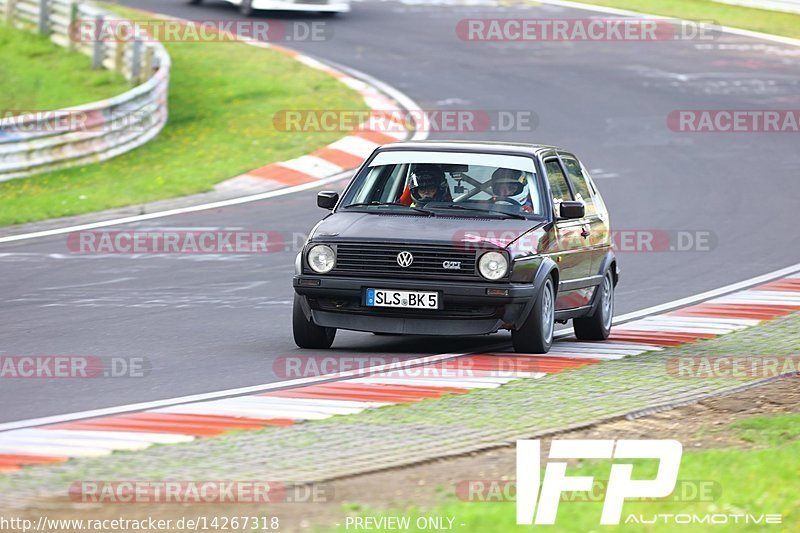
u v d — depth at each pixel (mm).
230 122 88125
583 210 39188
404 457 25406
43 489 23094
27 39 109875
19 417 29656
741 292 51125
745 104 98750
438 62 111500
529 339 37906
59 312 44812
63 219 64750
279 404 31000
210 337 40719
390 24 128125
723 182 76375
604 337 42375
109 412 30156
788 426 28562
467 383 33625
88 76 99688
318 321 38000
